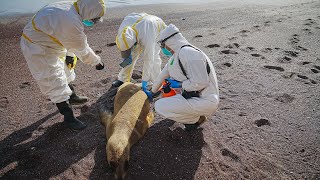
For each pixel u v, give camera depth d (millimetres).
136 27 4074
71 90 4043
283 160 3307
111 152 2859
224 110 4230
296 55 6219
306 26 8469
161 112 3447
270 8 11328
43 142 3551
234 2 12734
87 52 3684
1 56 6137
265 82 5047
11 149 3432
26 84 4973
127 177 3039
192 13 10203
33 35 3314
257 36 7520
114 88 4785
